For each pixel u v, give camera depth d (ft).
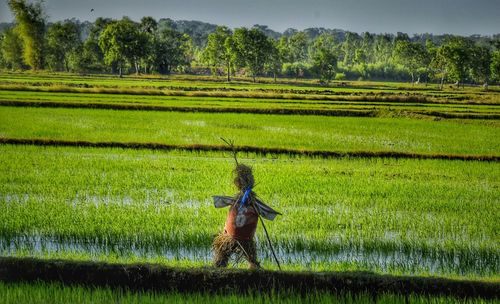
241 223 26.86
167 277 25.98
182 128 99.19
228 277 25.82
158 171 60.70
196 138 87.86
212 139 87.25
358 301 24.58
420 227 41.45
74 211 42.37
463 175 66.44
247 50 396.78
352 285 25.76
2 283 25.25
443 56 395.14
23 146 77.15
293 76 515.50
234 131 97.60
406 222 42.65
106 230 37.58
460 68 390.83
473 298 25.52
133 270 26.16
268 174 60.49
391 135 101.09
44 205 43.93
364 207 47.32
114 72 440.45
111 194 49.75
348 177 60.54
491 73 408.67
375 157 79.87
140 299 24.03
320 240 37.06
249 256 27.09
